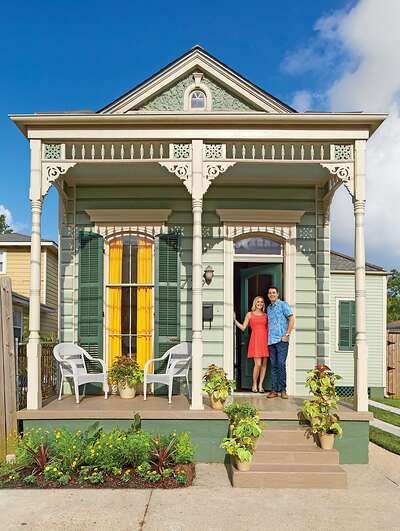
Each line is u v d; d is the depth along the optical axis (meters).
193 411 6.18
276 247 8.34
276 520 4.23
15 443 5.85
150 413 6.18
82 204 8.24
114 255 8.16
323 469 5.32
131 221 8.17
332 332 14.33
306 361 8.05
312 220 8.25
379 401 13.38
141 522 4.16
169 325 7.83
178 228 8.20
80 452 5.35
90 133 6.56
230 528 4.05
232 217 8.14
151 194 8.23
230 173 7.81
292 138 6.56
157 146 6.84
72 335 8.06
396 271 41.34
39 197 6.55
